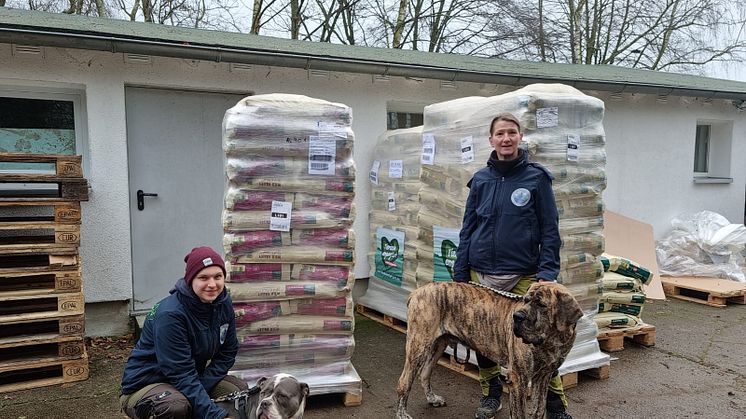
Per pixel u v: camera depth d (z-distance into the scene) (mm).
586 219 4211
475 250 3504
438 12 15445
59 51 4848
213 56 5004
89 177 5195
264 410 2516
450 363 4551
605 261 4957
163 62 5254
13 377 4133
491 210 3404
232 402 2789
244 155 3670
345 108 3869
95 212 5051
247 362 3682
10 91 4941
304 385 2680
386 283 5723
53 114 5109
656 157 8195
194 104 5566
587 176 4156
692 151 8500
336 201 3834
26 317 3945
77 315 4086
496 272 3408
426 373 3785
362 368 4543
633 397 3990
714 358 4816
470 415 3705
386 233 5688
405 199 5465
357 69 5621
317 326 3773
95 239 5059
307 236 3773
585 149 4164
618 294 4941
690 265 7383
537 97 3922
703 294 6941
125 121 5156
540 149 3924
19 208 4820
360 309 6188
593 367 4234
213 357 3066
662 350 5020
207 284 2742
